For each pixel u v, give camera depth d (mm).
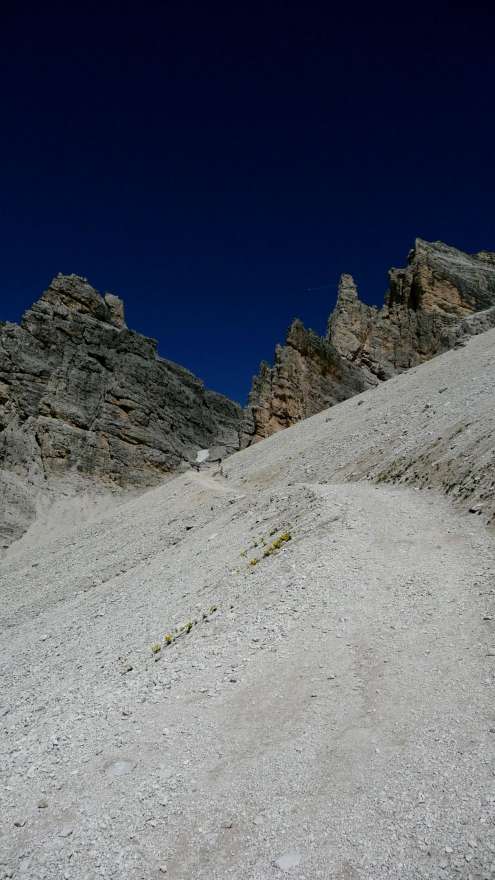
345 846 6672
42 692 15727
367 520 20484
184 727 9719
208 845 7012
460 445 25953
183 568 28844
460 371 53125
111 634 21109
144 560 39656
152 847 7086
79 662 18359
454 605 12945
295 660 11430
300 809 7383
